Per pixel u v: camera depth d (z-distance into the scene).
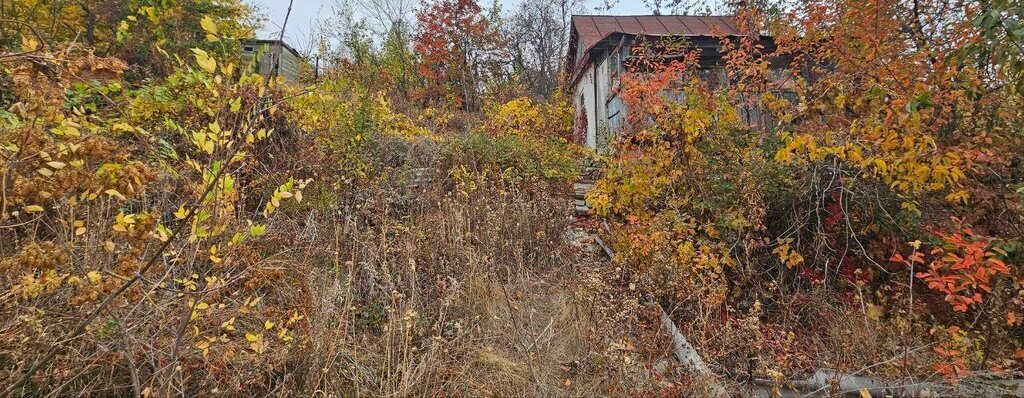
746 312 3.86
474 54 20.11
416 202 5.10
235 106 2.26
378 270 3.68
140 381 2.30
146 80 4.43
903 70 4.03
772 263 4.16
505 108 12.38
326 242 3.96
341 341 2.77
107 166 1.89
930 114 3.96
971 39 3.83
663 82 5.12
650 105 4.76
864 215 4.04
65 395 2.21
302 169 4.89
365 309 3.29
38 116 1.86
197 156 3.23
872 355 3.01
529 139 8.84
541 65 25.22
